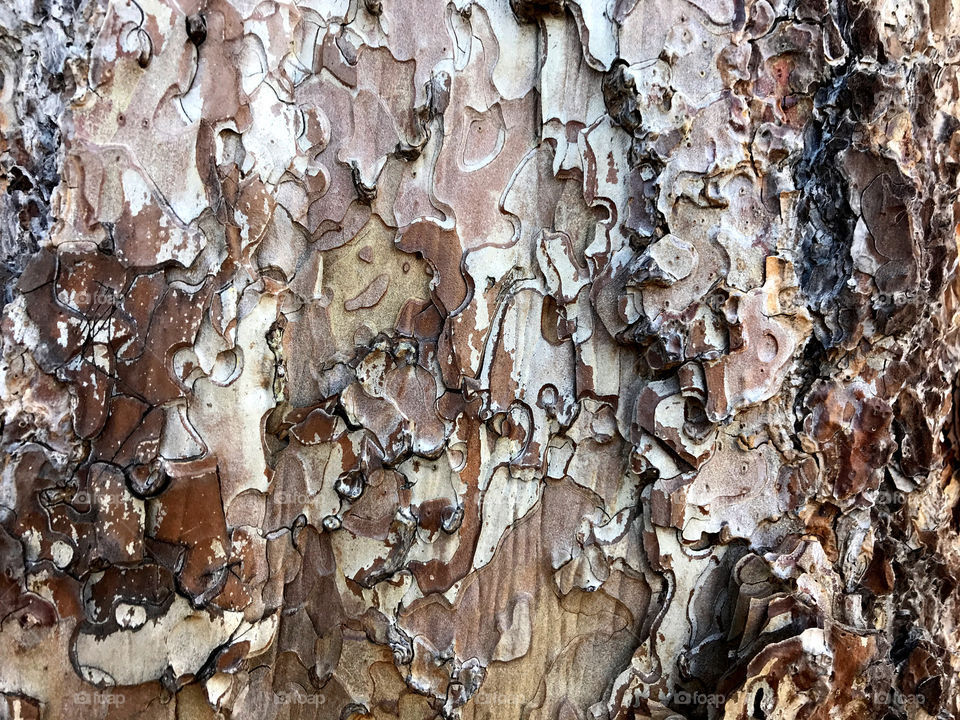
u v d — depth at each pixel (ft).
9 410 0.58
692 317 0.65
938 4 0.74
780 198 0.66
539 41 0.68
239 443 0.62
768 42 0.66
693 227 0.66
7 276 0.63
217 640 0.62
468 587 0.68
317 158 0.65
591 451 0.69
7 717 0.58
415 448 0.66
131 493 0.59
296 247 0.65
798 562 0.66
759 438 0.67
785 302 0.66
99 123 0.58
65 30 0.59
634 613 0.69
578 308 0.69
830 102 0.68
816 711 0.66
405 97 0.66
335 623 0.66
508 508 0.69
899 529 0.73
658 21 0.65
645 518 0.68
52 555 0.58
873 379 0.70
